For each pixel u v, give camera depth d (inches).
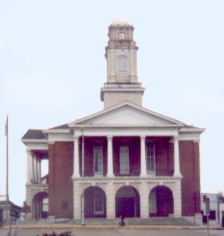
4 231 2330.2
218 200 3449.8
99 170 3206.2
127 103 3070.9
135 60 3572.8
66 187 3166.8
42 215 3973.9
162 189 3198.8
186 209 3166.8
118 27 3585.1
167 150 3225.9
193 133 3233.3
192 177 3201.3
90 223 2881.4
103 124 3053.6
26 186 3410.4
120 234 2176.4
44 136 3486.7
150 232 2308.1
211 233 2271.2
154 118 3085.6
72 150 3198.8
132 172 3201.3
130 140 3221.0
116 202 3189.0
